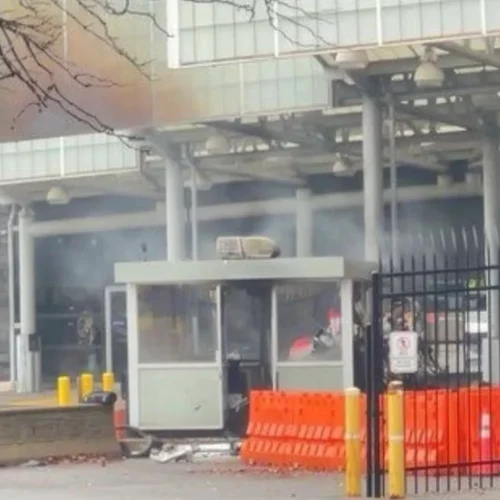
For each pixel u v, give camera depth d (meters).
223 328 35.53
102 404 34.28
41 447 33.12
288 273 35.06
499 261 28.34
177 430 35.53
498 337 44.81
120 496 26.44
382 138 49.41
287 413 31.61
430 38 40.19
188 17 41.78
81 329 69.38
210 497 26.00
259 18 41.12
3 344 72.81
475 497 24.59
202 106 45.66
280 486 27.58
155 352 35.78
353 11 40.62
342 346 35.03
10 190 63.81
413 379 31.12
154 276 35.56
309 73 47.56
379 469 24.66
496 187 54.47
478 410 27.50
